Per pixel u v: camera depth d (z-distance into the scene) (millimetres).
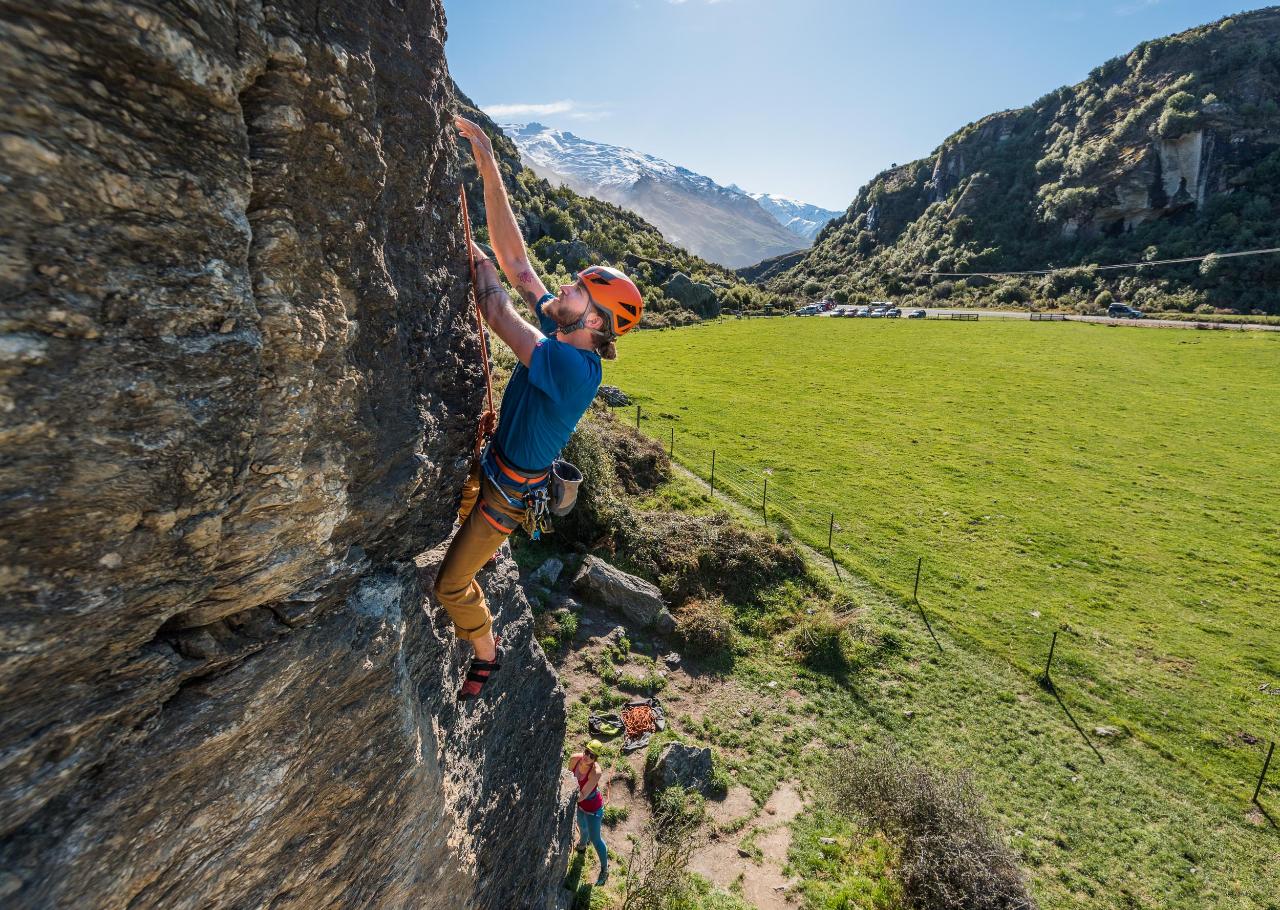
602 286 2629
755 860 11281
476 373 3580
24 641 1473
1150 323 80750
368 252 2504
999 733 15875
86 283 1438
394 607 3113
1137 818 13750
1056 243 135375
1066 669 18422
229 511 1949
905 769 11805
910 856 10820
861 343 67812
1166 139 120562
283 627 2434
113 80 1428
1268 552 25969
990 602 21516
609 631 16688
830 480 30766
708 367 54406
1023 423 41188
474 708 4676
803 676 16953
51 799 1726
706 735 14297
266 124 1890
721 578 20047
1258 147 112125
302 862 2783
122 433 1552
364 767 3029
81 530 1527
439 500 3475
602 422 29281
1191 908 11891
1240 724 16672
